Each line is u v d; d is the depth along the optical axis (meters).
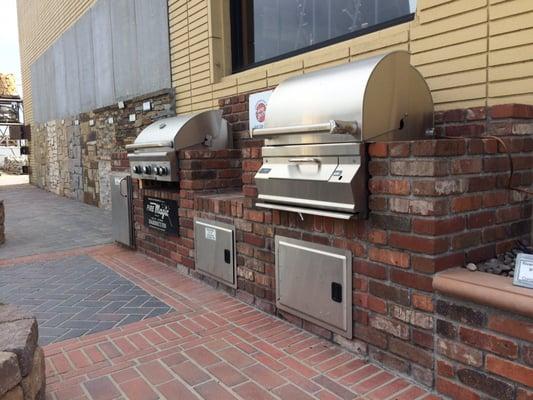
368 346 2.75
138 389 2.54
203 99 5.84
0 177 23.73
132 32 7.76
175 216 4.78
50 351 3.03
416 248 2.40
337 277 2.87
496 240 2.63
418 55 3.35
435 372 2.38
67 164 12.82
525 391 2.01
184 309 3.73
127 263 5.28
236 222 3.83
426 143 2.30
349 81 2.74
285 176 3.00
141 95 7.46
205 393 2.49
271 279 3.51
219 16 5.55
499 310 2.08
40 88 15.27
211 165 4.54
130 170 5.65
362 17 4.16
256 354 2.91
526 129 2.81
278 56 5.04
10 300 4.07
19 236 7.20
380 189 2.55
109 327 3.41
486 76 2.96
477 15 2.98
